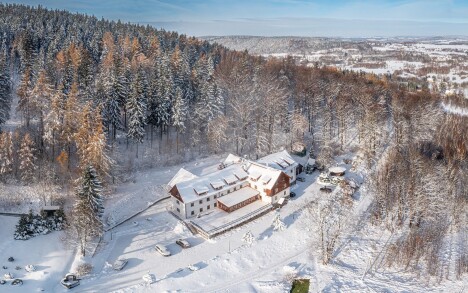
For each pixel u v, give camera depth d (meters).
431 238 63.06
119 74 93.19
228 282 53.28
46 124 78.06
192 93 107.38
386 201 71.19
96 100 86.12
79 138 72.62
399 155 85.31
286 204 72.94
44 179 71.62
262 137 92.06
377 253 60.31
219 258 57.53
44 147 81.62
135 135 86.88
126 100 92.62
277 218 64.56
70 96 77.19
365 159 89.31
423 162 74.12
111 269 54.16
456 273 55.56
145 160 87.88
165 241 61.34
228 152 94.81
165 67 104.38
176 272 54.03
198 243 61.22
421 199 64.50
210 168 86.00
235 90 106.44
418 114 98.38
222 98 98.62
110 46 130.88
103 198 66.50
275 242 62.12
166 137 97.06
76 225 55.75
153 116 94.00
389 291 52.03
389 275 55.59
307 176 85.12
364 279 54.62
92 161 69.50
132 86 89.44
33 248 57.09
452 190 73.12
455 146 92.69
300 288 52.84
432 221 67.38
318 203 71.19
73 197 68.12
